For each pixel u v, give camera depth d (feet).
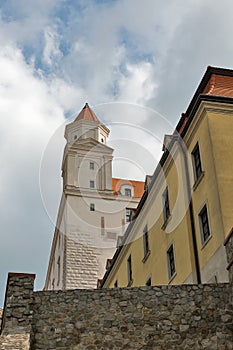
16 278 36.50
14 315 34.81
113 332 34.96
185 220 51.21
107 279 81.25
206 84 53.72
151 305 36.11
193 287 36.94
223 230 43.50
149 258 61.98
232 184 45.96
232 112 50.08
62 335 34.58
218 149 47.62
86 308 35.81
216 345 34.65
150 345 34.60
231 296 36.45
